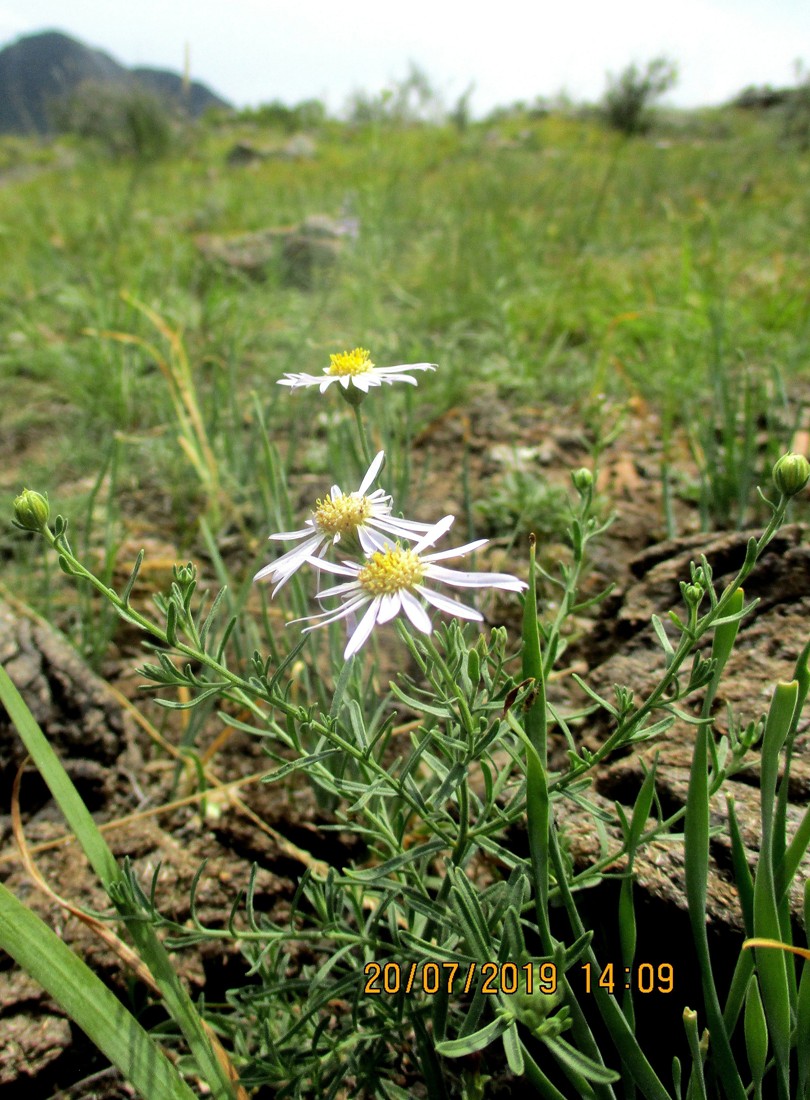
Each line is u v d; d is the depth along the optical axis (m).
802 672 0.12
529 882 0.13
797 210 0.82
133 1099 0.16
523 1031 0.16
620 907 0.14
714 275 0.48
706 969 0.13
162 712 0.26
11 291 0.65
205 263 0.66
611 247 0.69
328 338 0.45
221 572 0.24
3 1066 0.16
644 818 0.13
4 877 0.20
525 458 0.36
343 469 0.28
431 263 0.62
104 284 0.58
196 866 0.20
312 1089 0.16
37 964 0.13
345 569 0.14
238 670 0.26
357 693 0.18
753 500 0.30
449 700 0.13
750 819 0.16
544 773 0.12
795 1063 0.14
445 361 0.44
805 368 0.41
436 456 0.38
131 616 0.13
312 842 0.22
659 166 1.05
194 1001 0.18
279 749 0.24
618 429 0.31
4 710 0.22
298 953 0.19
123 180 1.24
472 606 0.28
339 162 1.33
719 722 0.18
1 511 0.35
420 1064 0.15
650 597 0.23
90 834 0.15
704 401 0.39
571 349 0.50
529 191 0.89
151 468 0.38
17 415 0.46
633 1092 0.14
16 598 0.30
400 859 0.14
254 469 0.36
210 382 0.47
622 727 0.13
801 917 0.14
